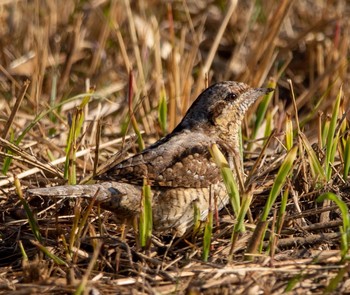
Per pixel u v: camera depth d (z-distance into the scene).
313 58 16.41
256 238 8.84
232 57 15.97
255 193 10.54
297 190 10.52
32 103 14.38
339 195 10.34
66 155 11.04
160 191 9.70
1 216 10.48
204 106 10.66
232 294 8.14
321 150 10.85
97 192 9.03
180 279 8.52
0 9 17.09
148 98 14.63
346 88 15.23
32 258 9.57
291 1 14.80
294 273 8.51
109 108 14.54
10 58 16.62
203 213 10.01
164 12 17.86
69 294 8.38
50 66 16.31
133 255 9.25
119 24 16.98
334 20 15.93
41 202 10.60
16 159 10.95
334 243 9.38
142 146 11.72
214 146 9.09
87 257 9.23
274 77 15.05
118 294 8.31
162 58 16.42
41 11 17.34
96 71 16.30
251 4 17.69
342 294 8.25
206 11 17.61
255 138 12.84
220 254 9.24
